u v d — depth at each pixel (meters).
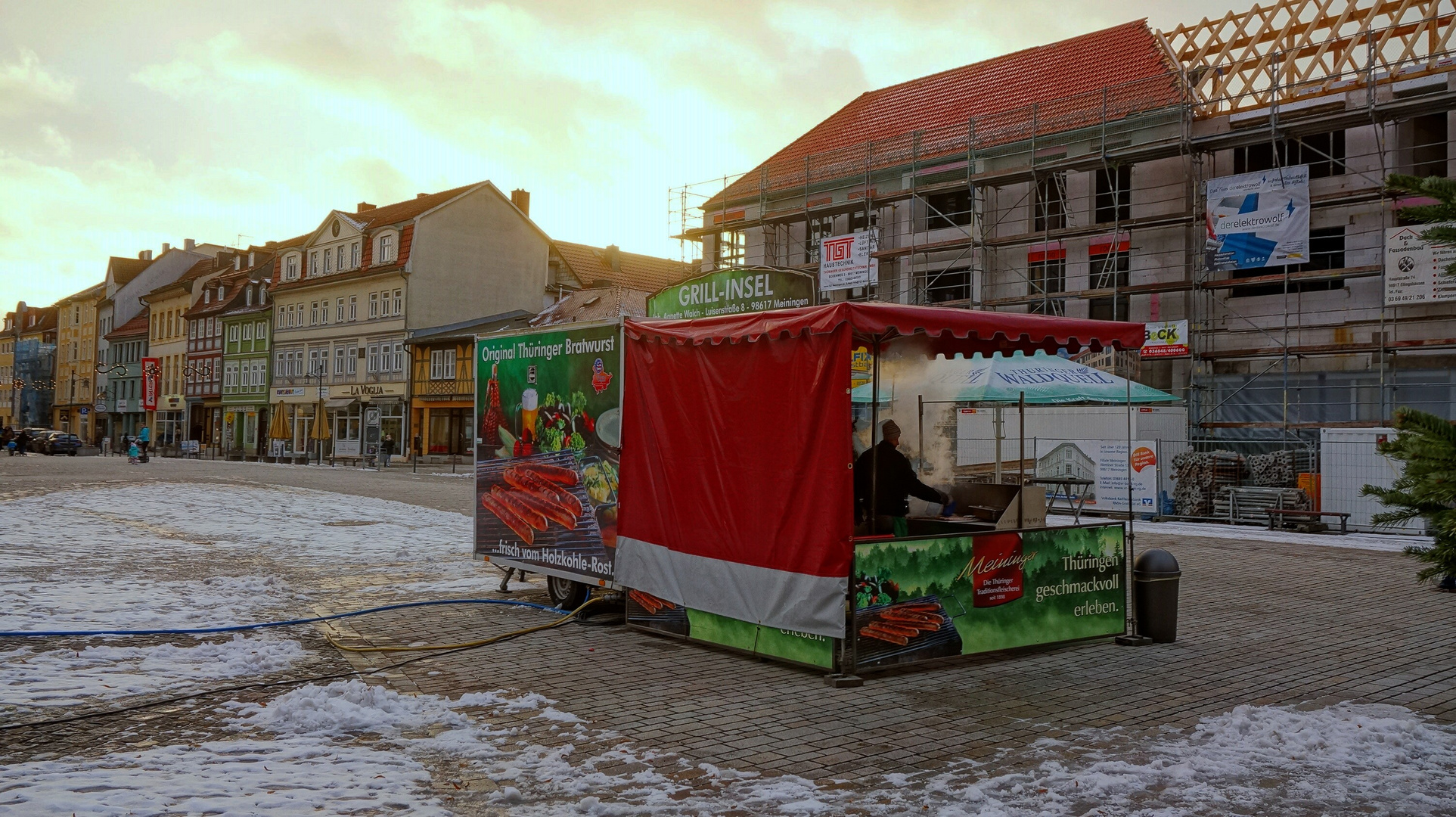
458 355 53.41
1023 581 8.48
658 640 8.95
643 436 9.23
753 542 8.11
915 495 9.98
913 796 4.96
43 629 8.56
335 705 6.23
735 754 5.62
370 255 59.56
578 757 5.51
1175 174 29.23
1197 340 27.67
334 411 61.66
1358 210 25.89
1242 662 8.30
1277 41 27.84
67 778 4.88
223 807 4.50
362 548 15.46
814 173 38.66
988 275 33.00
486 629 9.27
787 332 7.79
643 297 47.97
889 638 7.66
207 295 75.88
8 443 66.69
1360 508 19.78
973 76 37.97
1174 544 17.91
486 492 11.23
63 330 100.00
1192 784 5.16
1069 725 6.31
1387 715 6.62
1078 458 23.77
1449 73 24.84
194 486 29.34
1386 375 25.19
